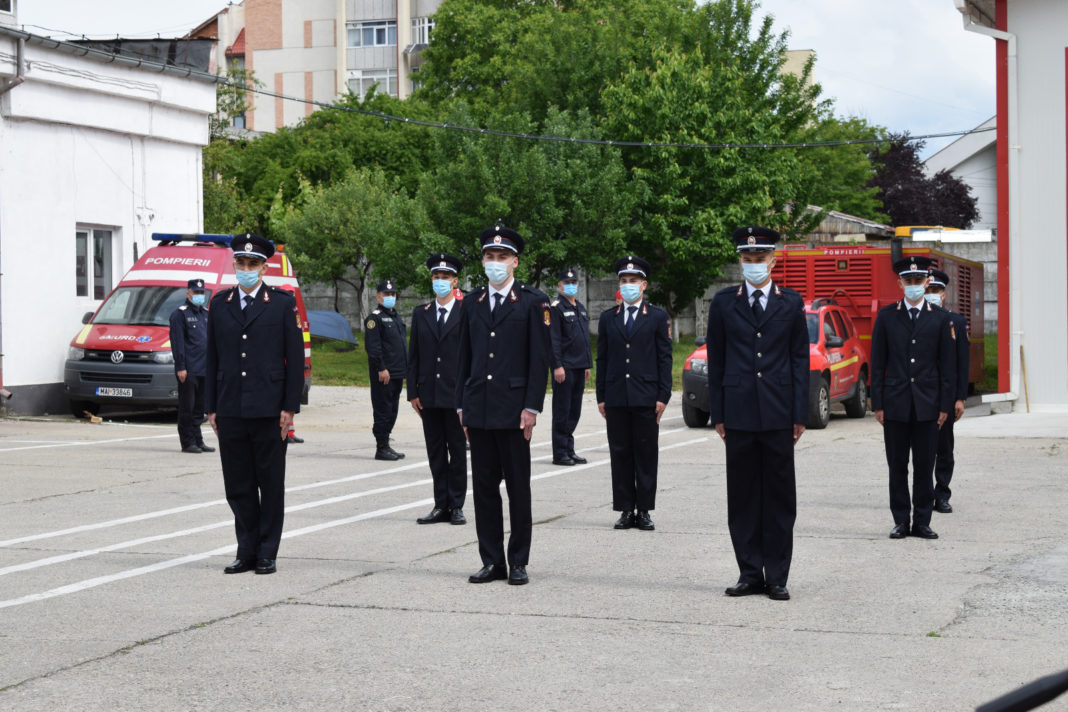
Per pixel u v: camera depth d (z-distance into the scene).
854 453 14.75
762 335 7.06
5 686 5.23
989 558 8.08
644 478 9.43
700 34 39.47
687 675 5.33
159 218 22.70
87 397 19.12
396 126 54.00
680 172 33.09
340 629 6.23
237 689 5.17
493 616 6.52
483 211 31.83
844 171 55.66
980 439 15.64
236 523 7.87
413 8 73.62
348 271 42.28
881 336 9.16
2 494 11.39
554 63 38.16
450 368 9.68
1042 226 17.94
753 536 7.04
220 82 23.73
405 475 12.95
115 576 7.64
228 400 7.79
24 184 19.73
